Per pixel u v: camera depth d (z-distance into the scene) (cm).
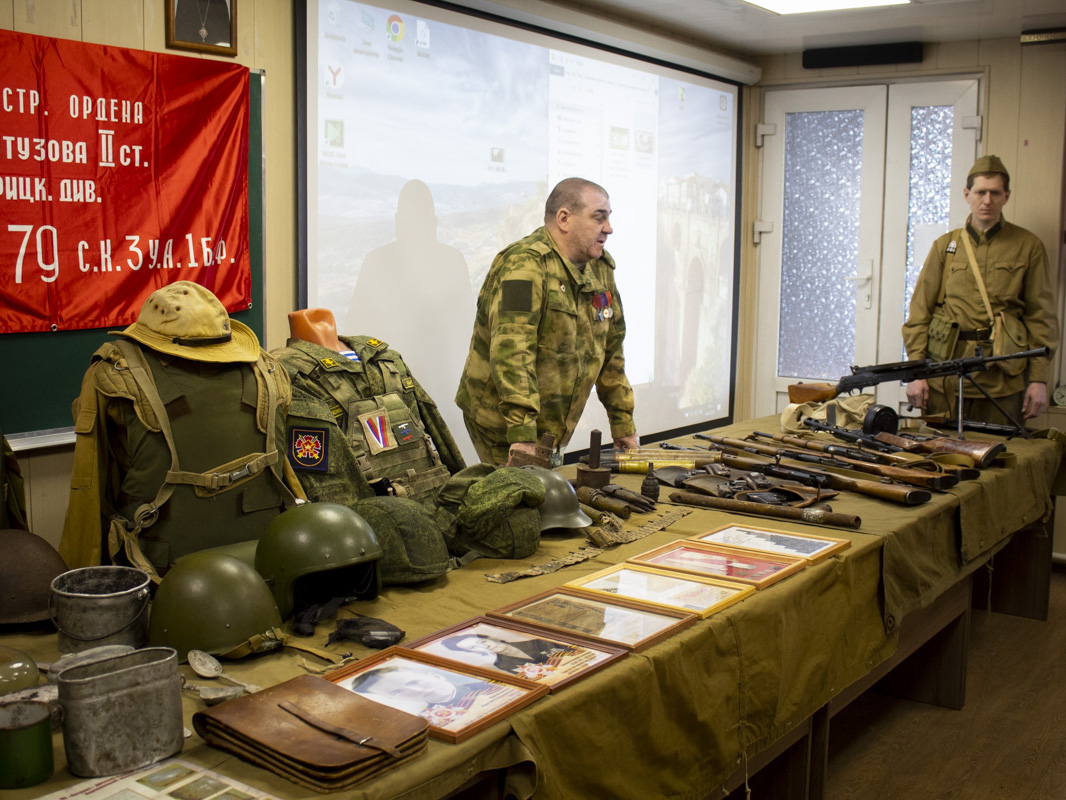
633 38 480
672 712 165
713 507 263
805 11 468
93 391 186
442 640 164
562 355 305
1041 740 297
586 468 262
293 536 170
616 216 500
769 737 192
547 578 202
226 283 319
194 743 129
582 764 145
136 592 156
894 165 560
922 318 462
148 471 187
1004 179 434
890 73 553
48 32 269
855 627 225
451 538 216
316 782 115
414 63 378
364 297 370
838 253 586
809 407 365
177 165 300
